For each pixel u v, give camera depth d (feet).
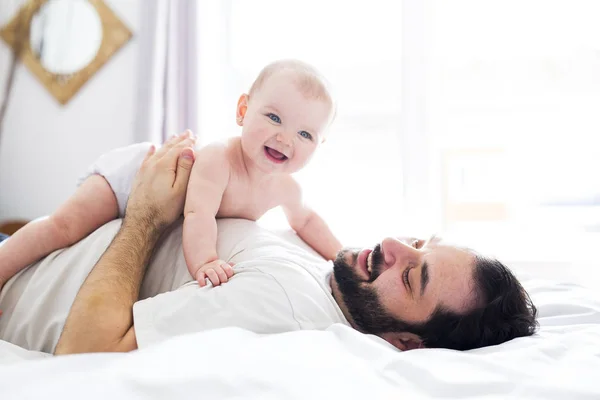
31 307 3.06
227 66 8.66
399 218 7.88
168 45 7.93
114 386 1.54
